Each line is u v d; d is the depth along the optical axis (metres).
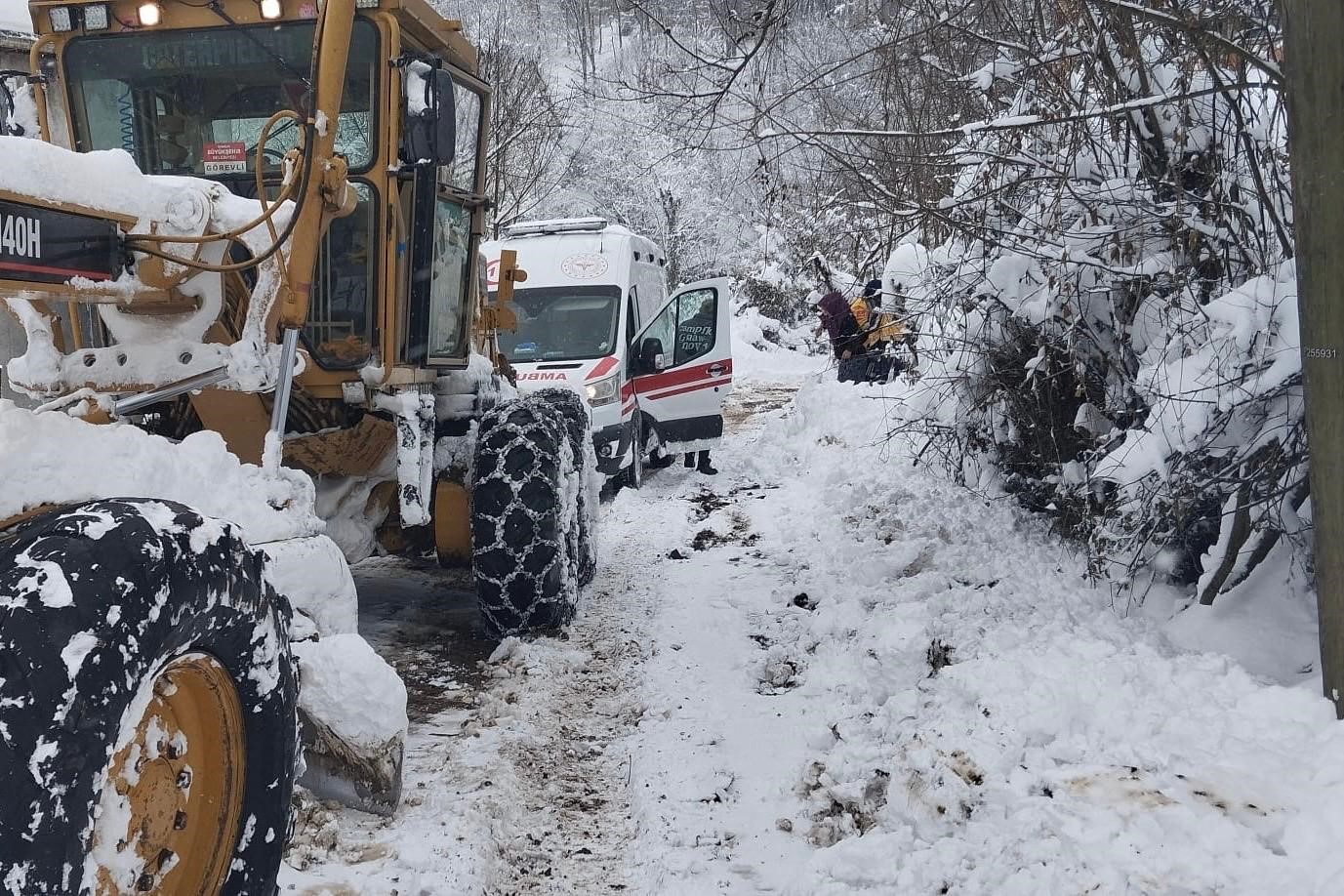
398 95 4.18
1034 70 4.43
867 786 3.34
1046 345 4.68
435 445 5.09
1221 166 4.13
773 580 6.18
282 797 2.29
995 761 3.04
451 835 3.17
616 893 3.03
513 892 3.04
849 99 5.20
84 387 3.01
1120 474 3.78
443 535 5.04
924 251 5.22
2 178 2.39
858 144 4.75
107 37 4.27
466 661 4.96
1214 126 4.09
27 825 1.63
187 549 2.00
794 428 11.45
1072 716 3.16
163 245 2.91
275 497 3.21
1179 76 3.94
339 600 3.38
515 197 18.19
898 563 5.45
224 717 2.19
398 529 5.18
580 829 3.41
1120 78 4.16
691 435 10.30
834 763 3.57
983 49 4.84
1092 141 4.35
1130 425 4.52
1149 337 4.41
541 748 3.94
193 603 1.99
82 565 1.79
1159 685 3.26
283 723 2.29
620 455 9.23
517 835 3.35
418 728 4.11
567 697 4.46
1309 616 3.66
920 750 3.22
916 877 2.78
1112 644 3.68
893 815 3.11
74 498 2.31
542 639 5.02
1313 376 2.84
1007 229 4.56
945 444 6.03
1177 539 4.20
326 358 4.32
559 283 9.99
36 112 4.41
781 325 23.44
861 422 10.09
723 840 3.28
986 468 6.02
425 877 2.92
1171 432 3.68
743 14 4.89
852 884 2.90
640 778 3.67
